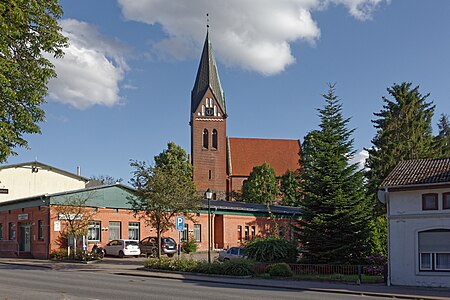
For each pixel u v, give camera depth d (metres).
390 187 26.00
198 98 91.38
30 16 13.74
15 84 13.74
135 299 17.58
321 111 34.34
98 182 77.88
